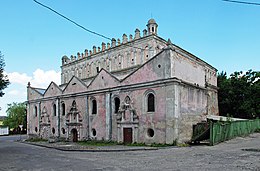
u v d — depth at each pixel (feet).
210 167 38.73
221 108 147.74
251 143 75.31
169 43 78.07
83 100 106.42
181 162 44.50
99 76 100.22
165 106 75.97
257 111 137.49
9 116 268.00
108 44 129.18
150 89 80.64
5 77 75.97
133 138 83.56
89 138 101.19
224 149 62.13
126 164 44.98
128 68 113.60
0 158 62.18
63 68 157.58
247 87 141.08
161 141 75.92
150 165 42.83
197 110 88.69
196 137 78.59
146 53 110.63
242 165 39.42
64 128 115.85
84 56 143.23
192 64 91.25
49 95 127.75
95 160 51.83
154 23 111.34
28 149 86.07
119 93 90.68
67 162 50.55
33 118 139.23
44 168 44.68
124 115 87.40
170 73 75.77
